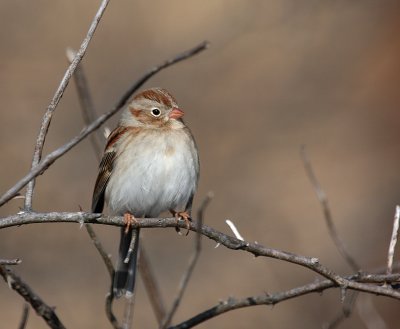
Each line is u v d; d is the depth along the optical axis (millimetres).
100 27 16031
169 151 8961
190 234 14547
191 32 16219
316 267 6391
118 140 9156
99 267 13961
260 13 16484
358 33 17062
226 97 16016
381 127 16766
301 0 16672
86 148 14805
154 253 14305
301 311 13281
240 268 14234
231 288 13938
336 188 15992
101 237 14266
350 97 16812
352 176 16141
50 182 14406
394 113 16812
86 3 16188
